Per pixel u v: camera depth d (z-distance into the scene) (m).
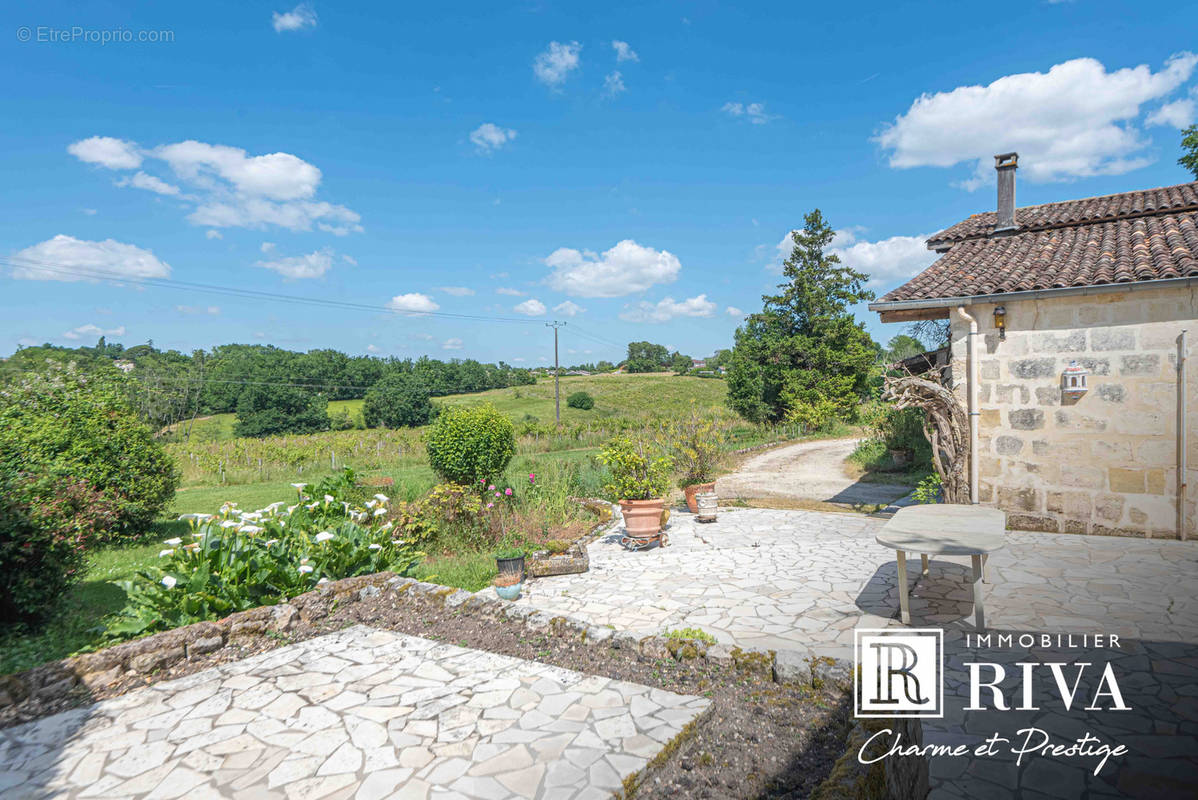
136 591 6.09
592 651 5.12
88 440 10.96
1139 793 2.97
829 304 33.72
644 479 9.34
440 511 10.29
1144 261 8.27
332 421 58.19
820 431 29.80
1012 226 11.20
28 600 6.20
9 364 31.91
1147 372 7.93
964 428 9.01
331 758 3.54
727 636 5.35
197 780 3.36
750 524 10.52
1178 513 7.80
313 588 6.60
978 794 3.03
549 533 10.30
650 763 3.37
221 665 5.04
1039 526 8.63
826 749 3.52
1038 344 8.59
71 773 3.46
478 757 3.50
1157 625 5.07
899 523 5.68
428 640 5.52
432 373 74.00
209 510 14.17
